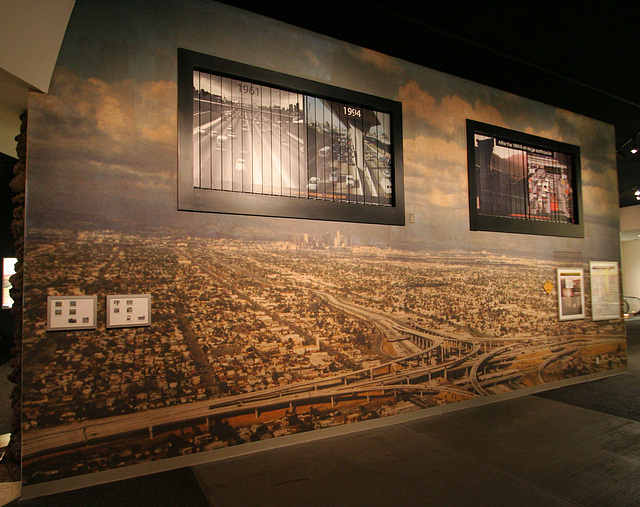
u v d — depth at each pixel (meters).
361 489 2.47
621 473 2.70
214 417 2.90
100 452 2.54
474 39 3.92
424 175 4.17
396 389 3.74
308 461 2.87
